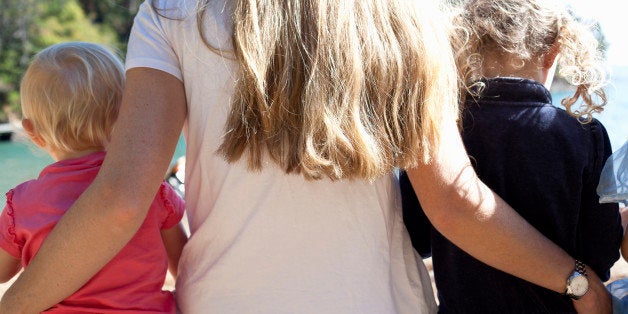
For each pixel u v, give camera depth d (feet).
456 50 4.85
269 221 4.21
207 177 4.34
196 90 4.25
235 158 4.09
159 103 4.12
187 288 4.49
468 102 4.90
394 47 3.96
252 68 3.89
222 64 4.16
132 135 3.99
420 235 5.26
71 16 98.32
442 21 4.41
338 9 3.91
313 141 3.89
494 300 4.89
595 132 4.83
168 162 4.10
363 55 3.93
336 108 3.88
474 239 4.28
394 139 4.03
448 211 4.21
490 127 4.80
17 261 4.72
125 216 3.84
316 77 3.87
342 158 3.92
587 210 4.84
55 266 3.93
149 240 4.68
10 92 88.33
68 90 4.72
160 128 4.06
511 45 4.92
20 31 92.27
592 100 4.87
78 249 3.89
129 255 4.53
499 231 4.27
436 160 4.12
